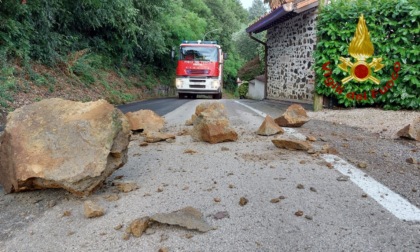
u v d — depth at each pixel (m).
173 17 25.48
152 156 3.93
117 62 19.45
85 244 1.96
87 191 2.59
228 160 3.70
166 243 1.95
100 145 2.63
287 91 13.91
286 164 3.52
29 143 2.63
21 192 2.72
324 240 1.96
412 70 7.68
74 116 2.77
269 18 12.73
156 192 2.76
